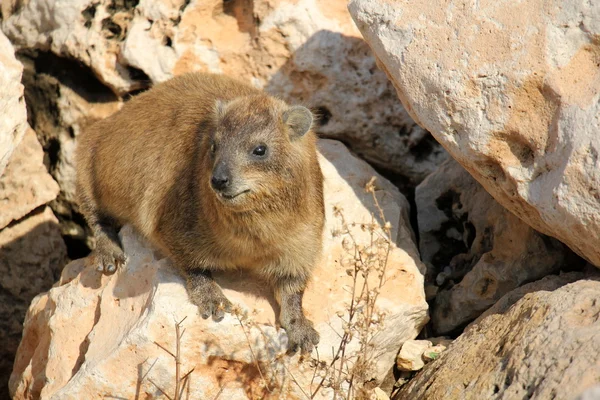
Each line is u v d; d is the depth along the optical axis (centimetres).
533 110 1130
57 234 1697
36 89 1686
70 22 1616
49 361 1310
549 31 1123
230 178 1121
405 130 1612
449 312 1395
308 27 1550
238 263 1266
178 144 1328
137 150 1391
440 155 1633
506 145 1160
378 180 1515
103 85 1653
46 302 1407
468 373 1077
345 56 1564
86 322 1327
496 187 1203
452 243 1525
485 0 1177
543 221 1145
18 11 1680
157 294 1226
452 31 1189
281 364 1205
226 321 1195
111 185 1429
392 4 1250
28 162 1634
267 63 1577
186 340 1191
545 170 1123
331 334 1234
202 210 1228
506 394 978
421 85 1209
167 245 1284
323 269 1312
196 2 1589
